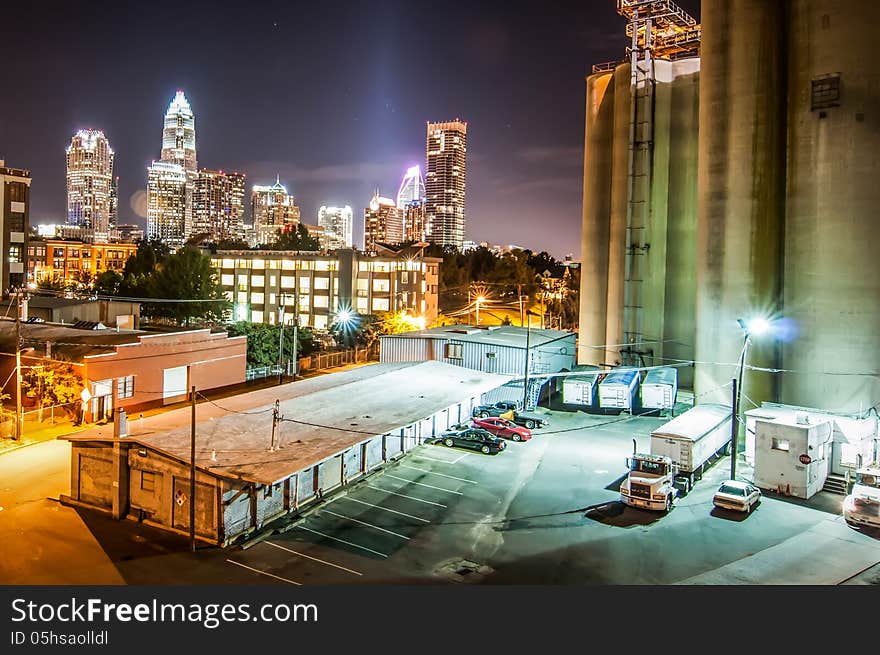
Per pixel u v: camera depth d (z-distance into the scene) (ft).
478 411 162.61
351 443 105.50
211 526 89.76
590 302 218.38
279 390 145.89
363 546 90.53
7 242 309.63
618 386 172.65
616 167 207.31
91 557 85.10
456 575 81.97
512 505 107.65
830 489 116.98
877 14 138.41
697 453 120.26
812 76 144.87
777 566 86.12
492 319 468.75
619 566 85.51
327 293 376.48
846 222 140.56
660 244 198.39
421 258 380.17
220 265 406.82
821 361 144.15
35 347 161.07
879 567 86.28
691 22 203.41
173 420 116.06
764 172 153.48
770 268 154.51
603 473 125.08
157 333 175.01
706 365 162.20
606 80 213.05
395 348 200.54
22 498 105.09
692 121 192.85
